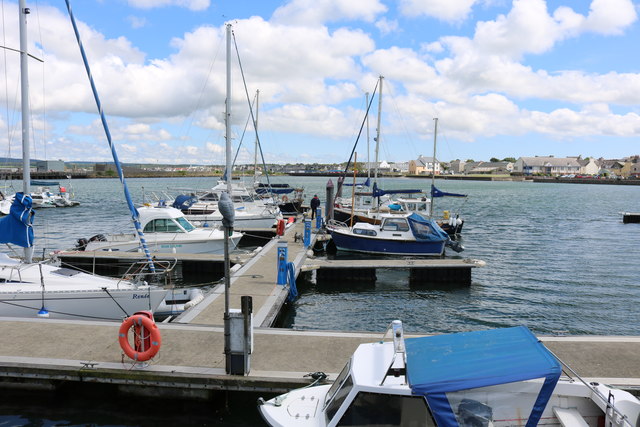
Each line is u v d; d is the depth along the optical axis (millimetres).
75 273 13250
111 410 8766
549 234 36344
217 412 8703
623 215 44219
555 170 180000
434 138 34906
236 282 16422
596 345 9945
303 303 17469
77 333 10523
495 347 6363
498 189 114500
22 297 12000
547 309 16938
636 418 6035
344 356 9398
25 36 13859
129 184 120250
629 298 18375
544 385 5707
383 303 17531
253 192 40375
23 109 13867
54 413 8680
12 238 13180
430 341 6789
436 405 5738
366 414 5965
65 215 46438
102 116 15445
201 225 28906
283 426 6395
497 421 5898
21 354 9336
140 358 8805
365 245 26391
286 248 16047
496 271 23172
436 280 20547
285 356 9383
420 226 26047
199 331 10719
